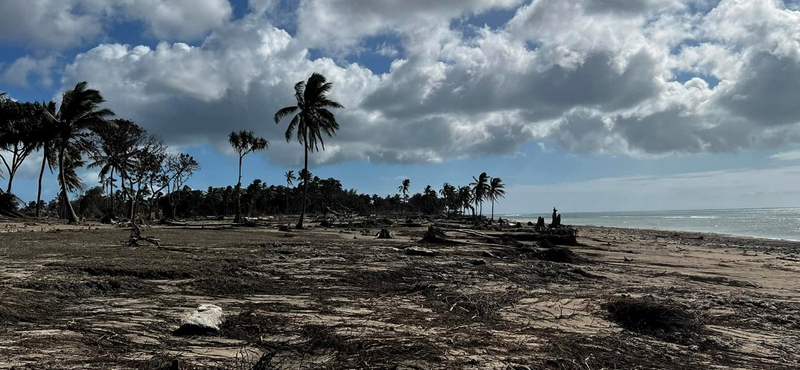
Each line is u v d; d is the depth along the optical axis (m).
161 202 81.62
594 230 67.06
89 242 17.53
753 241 43.03
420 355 5.59
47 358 5.00
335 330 6.67
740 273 16.97
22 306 7.09
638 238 44.34
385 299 9.38
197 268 11.22
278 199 123.69
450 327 7.13
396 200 150.62
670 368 5.75
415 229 39.59
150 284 9.70
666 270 17.20
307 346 5.89
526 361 5.55
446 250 19.36
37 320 6.63
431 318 7.76
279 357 5.49
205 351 5.59
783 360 6.28
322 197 119.44
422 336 6.47
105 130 42.97
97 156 46.44
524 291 10.69
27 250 14.14
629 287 12.11
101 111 37.16
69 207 35.81
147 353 5.42
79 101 35.50
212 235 24.81
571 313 8.38
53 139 37.47
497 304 8.98
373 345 5.93
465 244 22.78
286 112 36.66
